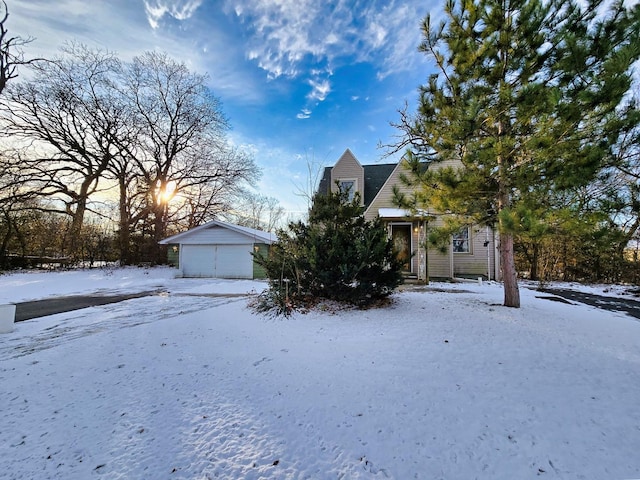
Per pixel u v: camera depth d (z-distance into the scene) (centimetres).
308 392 310
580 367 362
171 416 273
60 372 376
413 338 466
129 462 214
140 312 748
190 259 1741
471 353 404
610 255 1173
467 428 245
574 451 217
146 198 2195
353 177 1448
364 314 618
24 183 1805
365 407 279
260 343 470
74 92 1881
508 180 539
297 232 756
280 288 700
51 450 228
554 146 462
